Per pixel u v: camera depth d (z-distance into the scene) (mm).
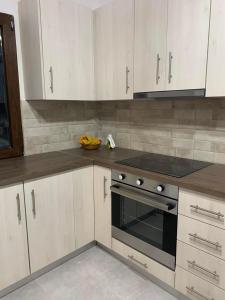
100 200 2059
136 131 2412
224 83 1457
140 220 1807
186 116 2010
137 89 1933
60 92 2041
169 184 1534
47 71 1929
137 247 1846
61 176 1837
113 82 2111
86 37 2164
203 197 1381
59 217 1878
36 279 1865
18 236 1645
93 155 2205
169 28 1656
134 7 1837
